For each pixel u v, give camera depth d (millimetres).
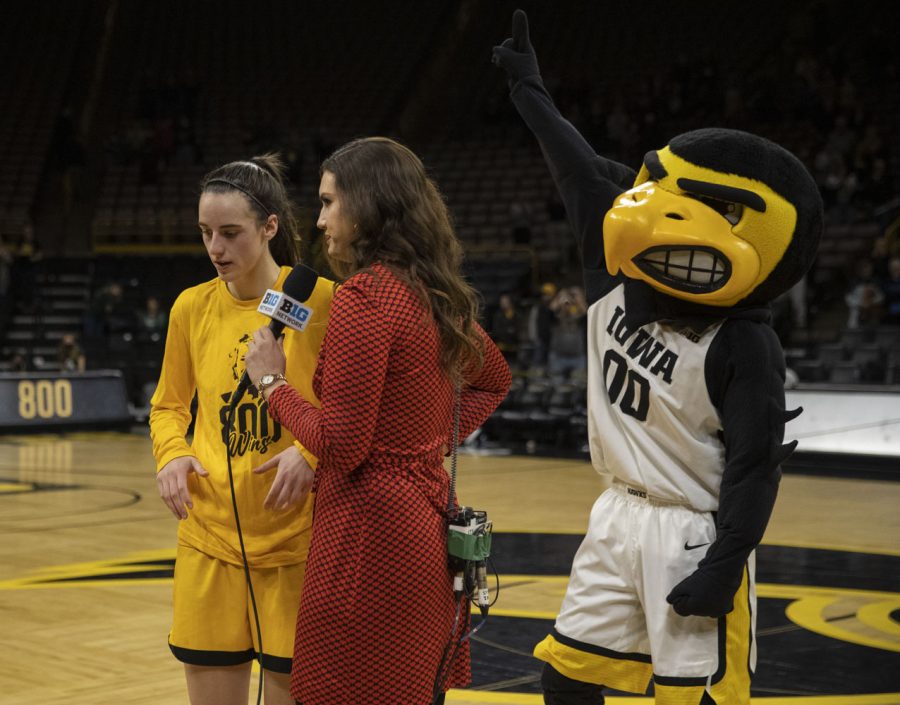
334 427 2293
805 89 18094
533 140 19781
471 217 18500
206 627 2672
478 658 4512
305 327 2525
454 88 22625
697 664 2781
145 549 6898
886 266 13828
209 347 2723
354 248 2436
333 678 2346
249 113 21391
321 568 2365
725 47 20938
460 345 2418
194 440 2756
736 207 2746
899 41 19750
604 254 3047
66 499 8961
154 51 22734
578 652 2977
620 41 21562
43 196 20453
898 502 9094
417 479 2385
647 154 2904
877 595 5746
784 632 4988
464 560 2398
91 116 21906
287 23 23281
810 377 12625
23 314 17625
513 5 22859
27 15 22562
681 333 2822
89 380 14758
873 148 16516
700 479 2842
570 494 9406
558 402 13047
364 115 21406
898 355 12180
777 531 7695
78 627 5020
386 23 23188
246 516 2625
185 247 18875
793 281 2807
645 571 2838
